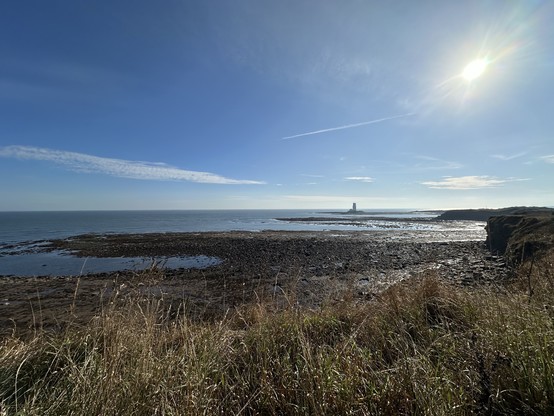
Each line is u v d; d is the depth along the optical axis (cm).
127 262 2008
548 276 468
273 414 246
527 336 286
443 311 418
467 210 10362
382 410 234
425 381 249
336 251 2312
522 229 1769
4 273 1689
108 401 231
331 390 247
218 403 254
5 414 229
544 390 226
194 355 302
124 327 362
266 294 926
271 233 4203
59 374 293
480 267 1460
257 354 331
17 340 368
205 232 4494
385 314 424
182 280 1330
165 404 237
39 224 7438
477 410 221
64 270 1758
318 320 434
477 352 270
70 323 418
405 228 5622
